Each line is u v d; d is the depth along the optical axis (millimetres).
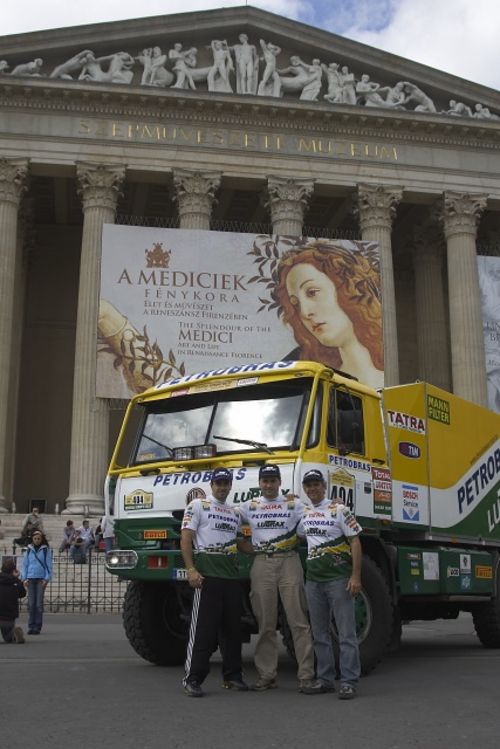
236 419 11914
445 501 14664
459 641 17641
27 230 46562
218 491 10102
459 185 42688
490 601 15781
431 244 47812
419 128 42562
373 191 41500
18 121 39500
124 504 12289
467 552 14969
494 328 38938
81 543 29359
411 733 7668
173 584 12375
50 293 49594
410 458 13766
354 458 12047
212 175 40219
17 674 11258
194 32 42312
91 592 27016
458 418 15570
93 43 41250
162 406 12828
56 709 8688
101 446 36531
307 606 10336
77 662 12891
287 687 10461
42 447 47500
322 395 11562
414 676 11562
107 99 39906
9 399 42375
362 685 10664
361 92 43094
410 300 52000
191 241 35531
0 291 37812
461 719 8344
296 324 35469
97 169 39469
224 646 10234
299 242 36469
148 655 12562
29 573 18203
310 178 41031
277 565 10289
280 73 42812
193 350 34562
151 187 45094
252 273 35719
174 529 11703
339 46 43250
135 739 7332
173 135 40438
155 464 12203
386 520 12688
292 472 10961
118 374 33906
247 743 7215
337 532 10062
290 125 41531
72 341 49281
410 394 14141
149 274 34906
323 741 7316
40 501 46406
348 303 36219
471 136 43250
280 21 42625
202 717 8352
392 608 11883
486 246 49094
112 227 35062
